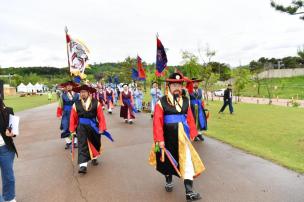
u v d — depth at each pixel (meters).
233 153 7.53
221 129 11.12
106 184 5.77
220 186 5.38
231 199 4.82
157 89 15.83
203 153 7.60
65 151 8.67
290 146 8.28
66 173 6.56
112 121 14.71
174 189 5.39
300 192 5.00
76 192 5.44
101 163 7.20
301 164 6.53
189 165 4.83
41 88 90.31
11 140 4.75
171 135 4.93
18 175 6.56
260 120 13.74
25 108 27.14
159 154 5.07
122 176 6.20
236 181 5.59
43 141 10.36
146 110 19.22
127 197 5.10
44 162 7.54
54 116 18.55
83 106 6.66
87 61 11.25
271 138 9.36
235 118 14.59
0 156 4.68
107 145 9.12
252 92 50.31
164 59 10.09
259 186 5.32
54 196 5.30
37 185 5.88
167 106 4.96
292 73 76.12
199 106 9.05
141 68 18.80
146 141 9.54
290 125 12.02
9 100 45.53
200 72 28.12
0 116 4.60
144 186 5.59
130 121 13.80
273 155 7.26
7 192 4.82
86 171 6.58
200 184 5.51
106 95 19.66
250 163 6.66
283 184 5.38
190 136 5.09
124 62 45.34
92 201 5.02
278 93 47.56
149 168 6.67
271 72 68.12
